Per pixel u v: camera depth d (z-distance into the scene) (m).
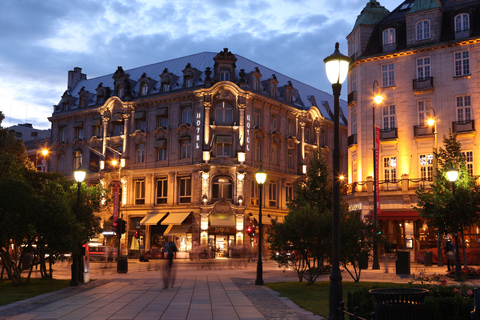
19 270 22.81
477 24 41.06
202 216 54.53
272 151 60.94
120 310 14.30
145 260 47.03
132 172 59.84
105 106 63.22
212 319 12.69
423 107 42.28
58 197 23.14
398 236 42.31
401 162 42.44
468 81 40.66
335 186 11.23
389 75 43.94
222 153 56.38
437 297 11.90
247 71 61.91
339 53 11.55
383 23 45.44
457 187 28.61
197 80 58.28
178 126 57.31
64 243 21.58
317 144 66.75
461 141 40.34
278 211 60.34
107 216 60.41
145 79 61.31
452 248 30.73
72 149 67.06
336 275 10.70
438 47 41.81
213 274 29.17
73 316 13.22
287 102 63.31
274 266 38.69
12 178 22.45
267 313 13.64
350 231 21.28
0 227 20.33
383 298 8.91
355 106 46.84
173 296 17.75
